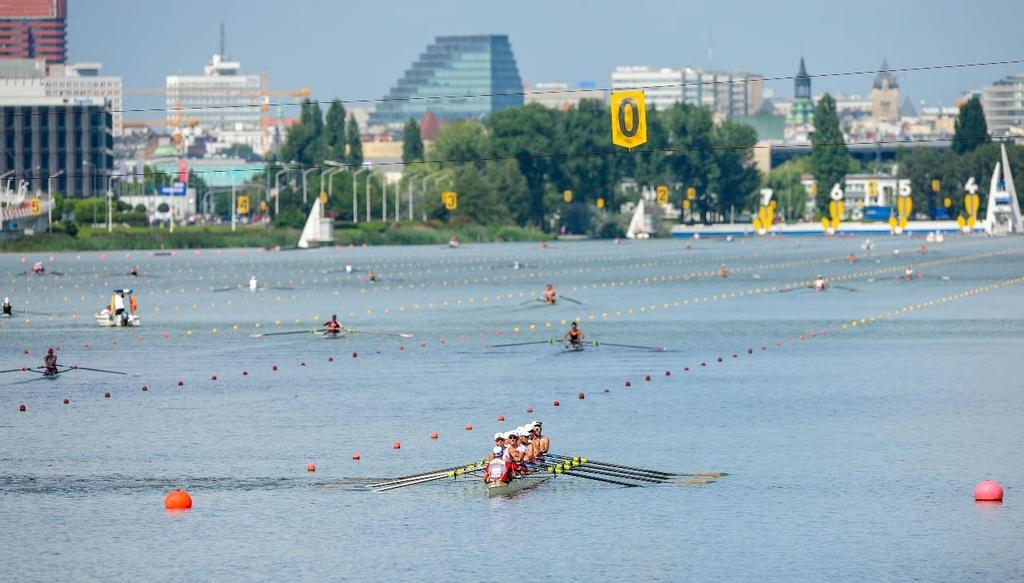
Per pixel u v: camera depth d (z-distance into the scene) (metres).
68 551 181.88
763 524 190.38
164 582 170.50
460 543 183.50
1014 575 169.62
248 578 171.62
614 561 175.88
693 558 176.62
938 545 180.75
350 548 182.00
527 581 169.38
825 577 169.50
